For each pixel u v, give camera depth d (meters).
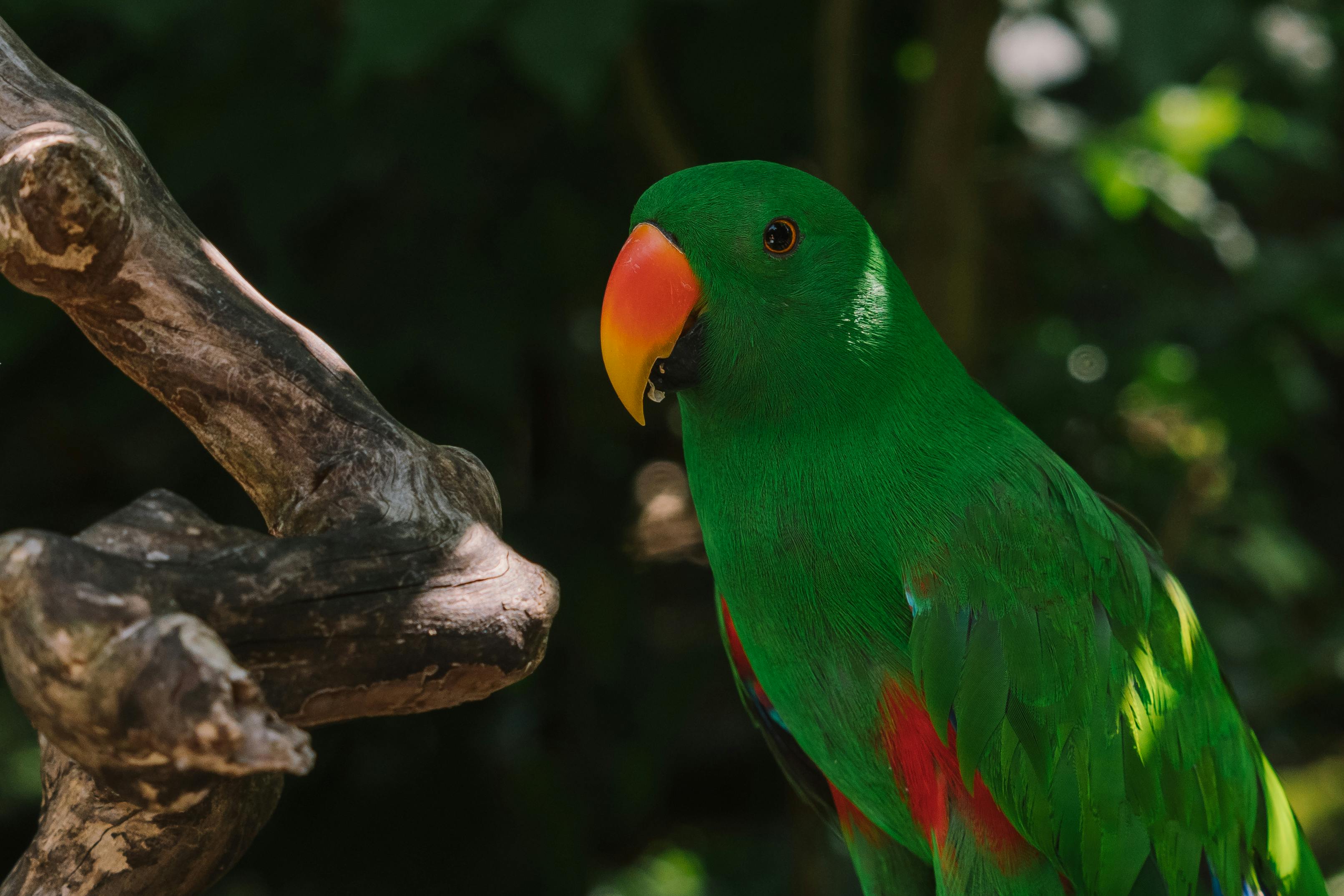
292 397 1.72
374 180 3.90
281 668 1.44
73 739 1.29
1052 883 2.31
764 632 2.33
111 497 4.54
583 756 4.92
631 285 2.14
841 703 2.33
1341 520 6.95
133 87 3.88
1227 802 2.44
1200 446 4.90
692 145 4.45
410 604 1.50
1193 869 2.37
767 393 2.18
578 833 4.74
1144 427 5.00
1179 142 3.95
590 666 4.68
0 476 4.42
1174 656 2.38
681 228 2.15
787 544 2.21
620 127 4.20
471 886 4.62
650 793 5.00
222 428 1.74
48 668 1.25
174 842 1.59
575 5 2.77
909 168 4.00
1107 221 4.42
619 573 4.62
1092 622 2.24
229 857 1.65
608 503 4.75
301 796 4.66
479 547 1.58
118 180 1.62
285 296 3.83
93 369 3.92
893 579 2.19
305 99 3.79
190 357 1.71
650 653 4.93
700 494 2.34
